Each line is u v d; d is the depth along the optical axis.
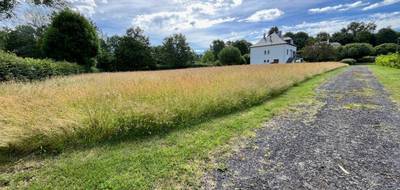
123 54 33.78
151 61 36.72
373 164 2.67
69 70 15.73
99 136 3.43
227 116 4.91
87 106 3.70
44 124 3.13
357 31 74.25
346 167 2.60
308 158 2.85
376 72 17.03
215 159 2.83
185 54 44.81
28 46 25.67
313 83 10.86
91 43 22.95
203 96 5.02
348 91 8.24
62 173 2.49
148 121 3.84
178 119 4.32
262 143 3.37
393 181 2.30
